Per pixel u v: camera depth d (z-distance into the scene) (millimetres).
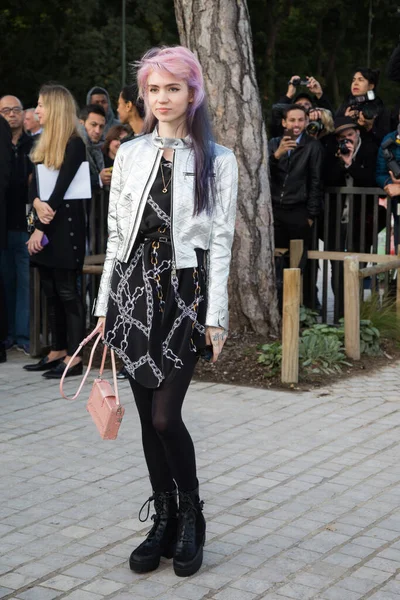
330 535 4426
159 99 3867
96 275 8859
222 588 3908
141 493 4984
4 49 29391
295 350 7020
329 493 4957
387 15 37438
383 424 6164
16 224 8219
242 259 8047
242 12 7992
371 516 4648
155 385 3916
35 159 7234
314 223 9258
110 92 30141
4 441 5863
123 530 4508
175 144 3898
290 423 6180
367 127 9180
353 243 9469
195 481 4066
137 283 3961
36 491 5016
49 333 8195
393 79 9531
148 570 4047
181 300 3920
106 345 4051
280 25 35094
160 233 3934
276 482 5113
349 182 9211
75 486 5090
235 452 5609
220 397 6789
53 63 30109
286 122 9016
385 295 8914
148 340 3920
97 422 4008
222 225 3963
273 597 3820
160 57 3840
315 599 3793
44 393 6961
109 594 3861
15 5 28859
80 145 7234
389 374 7449
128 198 3961
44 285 7480
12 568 4098
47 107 7184
